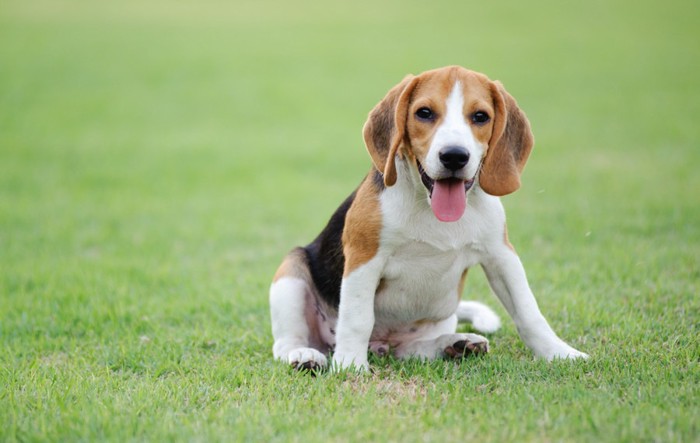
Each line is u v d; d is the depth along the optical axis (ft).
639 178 51.26
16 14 149.69
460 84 19.80
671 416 16.21
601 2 150.92
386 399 18.38
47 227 44.09
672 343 21.95
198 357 22.84
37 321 27.20
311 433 16.12
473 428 16.21
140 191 54.19
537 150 62.39
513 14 142.41
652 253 32.73
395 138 19.76
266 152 66.74
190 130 75.97
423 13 147.23
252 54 114.32
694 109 76.84
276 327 23.13
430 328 23.16
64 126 77.10
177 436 16.20
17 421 17.33
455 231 20.75
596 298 27.20
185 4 164.14
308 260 24.11
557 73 97.04
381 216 20.57
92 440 16.29
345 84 96.22
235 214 47.65
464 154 18.75
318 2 164.76
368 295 20.85
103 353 23.49
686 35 119.75
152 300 29.78
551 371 19.74
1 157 64.28
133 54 114.52
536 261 32.83
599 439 15.52
